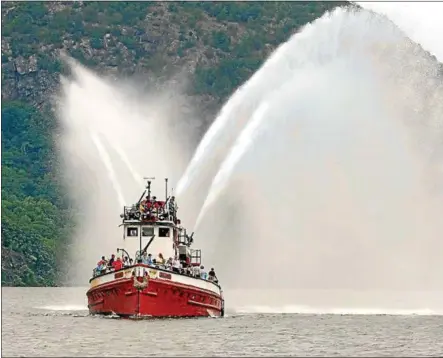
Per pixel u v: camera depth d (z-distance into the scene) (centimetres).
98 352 17112
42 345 18112
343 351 17850
